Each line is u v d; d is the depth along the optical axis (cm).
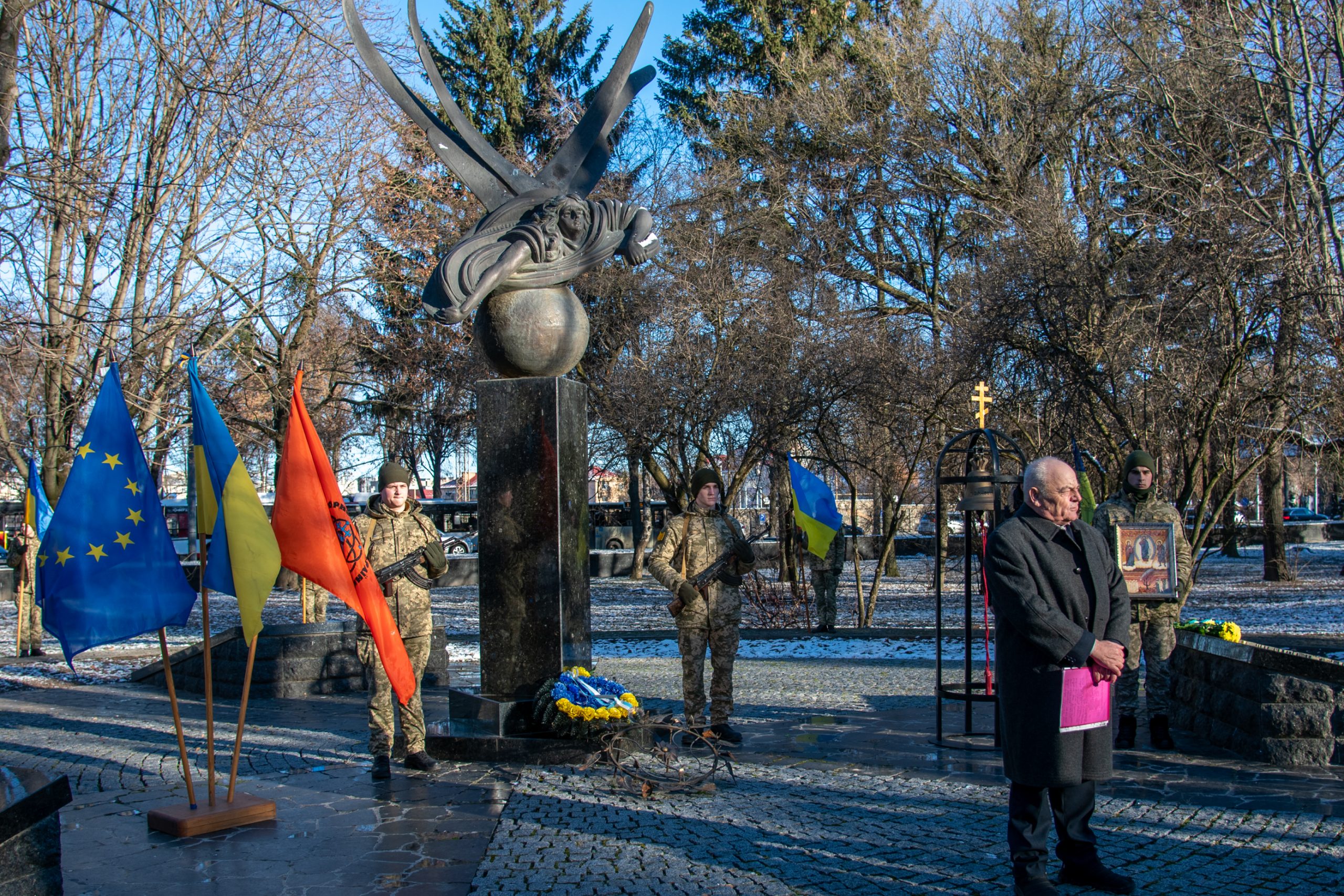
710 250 2188
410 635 670
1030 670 420
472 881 449
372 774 652
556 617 719
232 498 534
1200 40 1452
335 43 1438
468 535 3941
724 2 3067
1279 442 1562
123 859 489
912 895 425
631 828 525
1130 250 1596
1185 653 799
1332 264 1297
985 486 698
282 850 500
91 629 495
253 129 1512
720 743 729
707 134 2692
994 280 1647
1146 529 711
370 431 3198
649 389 2020
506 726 704
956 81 2269
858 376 1916
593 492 4659
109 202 1081
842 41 2848
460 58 3011
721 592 746
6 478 2453
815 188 2612
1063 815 436
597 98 795
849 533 3884
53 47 1491
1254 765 656
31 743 814
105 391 511
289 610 2311
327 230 1944
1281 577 2594
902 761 684
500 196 788
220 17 1544
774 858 473
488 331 737
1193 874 444
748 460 1961
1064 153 1975
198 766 709
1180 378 1427
